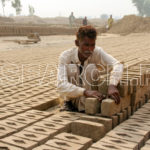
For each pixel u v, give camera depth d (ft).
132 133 7.73
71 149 6.57
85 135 7.92
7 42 56.34
